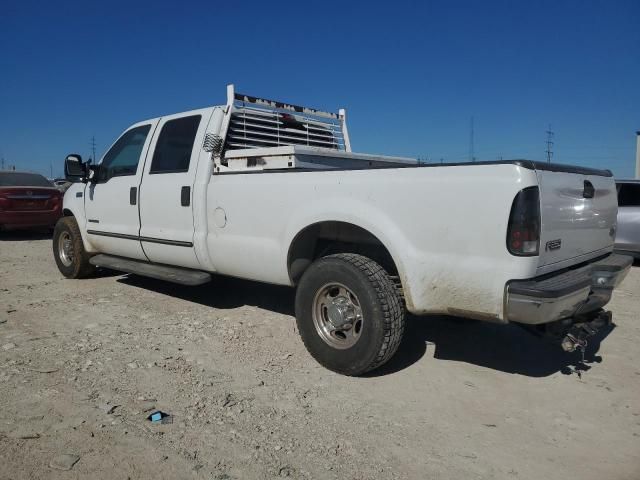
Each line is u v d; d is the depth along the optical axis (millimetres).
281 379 4137
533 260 3453
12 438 3158
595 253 4445
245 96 5895
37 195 13031
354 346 4070
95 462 2943
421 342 5082
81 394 3773
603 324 4160
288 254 4621
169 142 6016
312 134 6836
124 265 6531
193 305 6207
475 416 3627
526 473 2975
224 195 5141
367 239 4379
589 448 3254
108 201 6703
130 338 4996
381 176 4008
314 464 3000
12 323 5449
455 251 3650
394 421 3523
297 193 4496
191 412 3564
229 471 2906
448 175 3674
